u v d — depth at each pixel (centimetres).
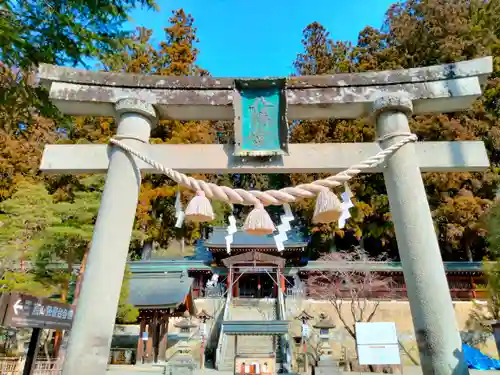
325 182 318
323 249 2838
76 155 368
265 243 2409
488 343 1675
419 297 295
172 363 1334
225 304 2084
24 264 1223
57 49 545
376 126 375
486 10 2419
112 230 321
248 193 322
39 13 509
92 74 378
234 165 362
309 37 3114
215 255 2464
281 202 324
